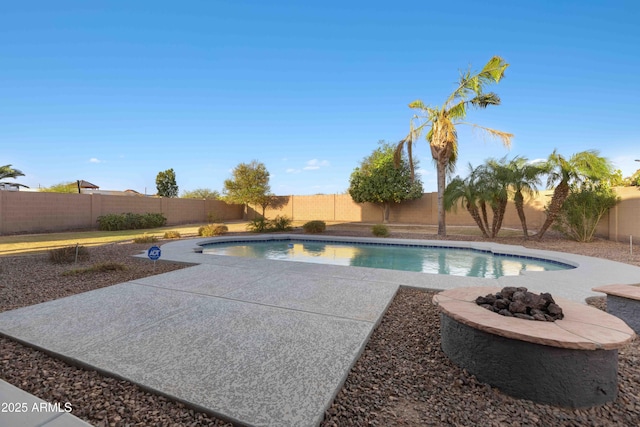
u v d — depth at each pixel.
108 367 2.20
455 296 2.72
